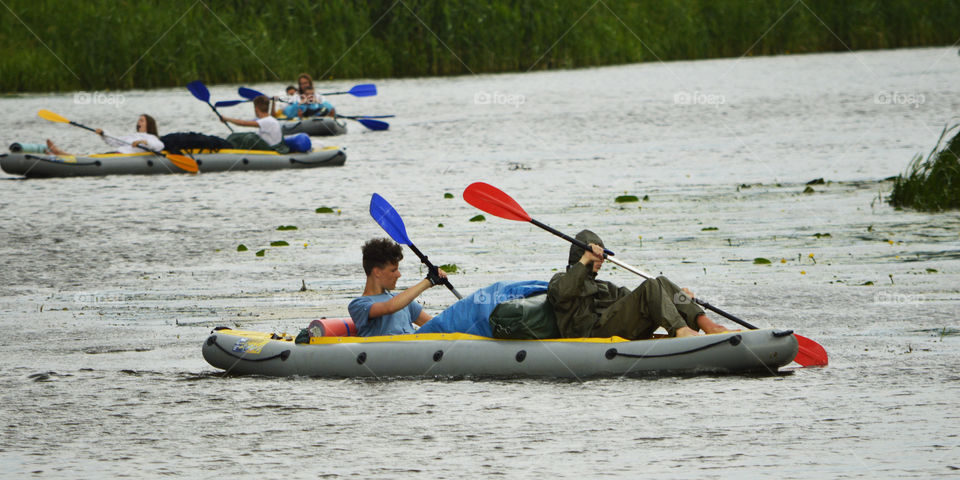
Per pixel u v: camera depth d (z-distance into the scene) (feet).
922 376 75.00
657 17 446.19
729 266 117.39
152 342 90.58
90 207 166.81
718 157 212.64
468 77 398.21
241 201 170.81
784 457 59.11
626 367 74.69
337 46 388.78
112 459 61.31
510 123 276.82
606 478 56.44
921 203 152.87
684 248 128.06
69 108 318.86
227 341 81.00
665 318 75.36
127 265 125.59
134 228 149.28
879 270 113.60
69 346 89.66
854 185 175.32
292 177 196.54
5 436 65.82
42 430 66.95
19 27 374.43
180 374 80.18
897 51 453.17
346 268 121.39
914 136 234.58
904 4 453.58
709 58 451.12
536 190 176.55
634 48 433.89
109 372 80.89
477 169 202.59
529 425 65.57
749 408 67.97
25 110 314.55
